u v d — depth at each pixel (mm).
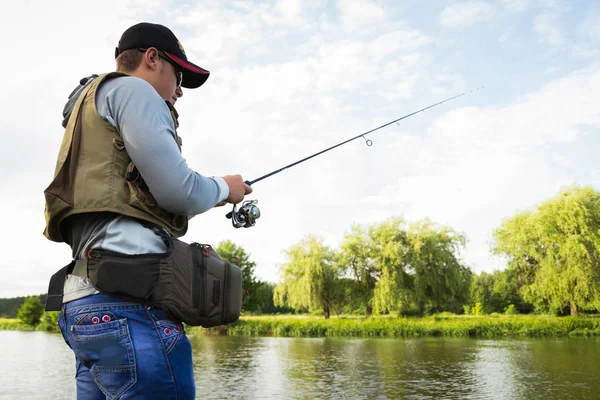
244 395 9875
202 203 1157
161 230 1125
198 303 1135
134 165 1104
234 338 29469
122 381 1060
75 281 1136
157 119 1116
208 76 1398
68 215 1106
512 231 34031
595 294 30078
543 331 28281
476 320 31812
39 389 10633
